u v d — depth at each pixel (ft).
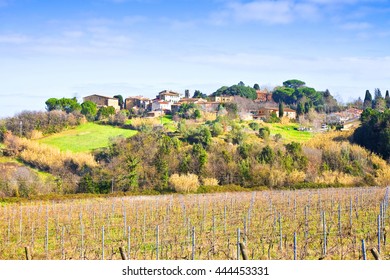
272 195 155.02
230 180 208.33
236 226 97.19
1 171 196.95
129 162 205.57
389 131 254.88
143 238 86.28
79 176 212.64
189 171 212.64
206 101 465.47
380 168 226.79
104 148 256.52
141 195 181.98
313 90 568.41
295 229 88.74
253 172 206.49
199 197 154.71
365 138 271.90
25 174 192.75
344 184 203.51
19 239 93.66
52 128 305.12
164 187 196.44
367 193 149.38
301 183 202.28
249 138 293.64
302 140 314.55
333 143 271.28
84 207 139.33
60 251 78.43
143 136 247.91
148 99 507.30
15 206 141.79
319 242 76.89
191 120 353.72
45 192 188.14
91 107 359.66
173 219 111.24
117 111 395.14
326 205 124.77
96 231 98.68
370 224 93.35
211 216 113.50
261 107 487.61
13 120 292.40
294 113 440.86
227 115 372.79
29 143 252.01
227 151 225.97
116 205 142.00
